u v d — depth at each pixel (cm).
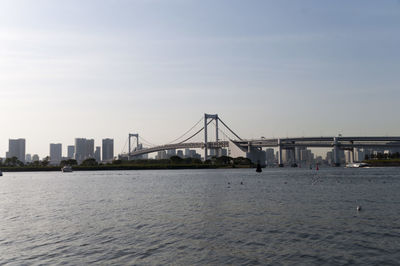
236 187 7800
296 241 2583
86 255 2319
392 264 2061
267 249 2394
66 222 3497
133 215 3844
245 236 2750
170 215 3794
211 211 4050
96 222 3450
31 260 2239
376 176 12506
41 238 2800
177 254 2311
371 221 3294
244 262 2139
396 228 2966
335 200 4988
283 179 11131
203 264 2114
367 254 2250
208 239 2673
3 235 2930
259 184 8756
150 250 2405
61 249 2470
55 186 9356
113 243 2595
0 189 8431
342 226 3078
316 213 3812
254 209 4166
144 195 6222
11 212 4309
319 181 9750
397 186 7594
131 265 2109
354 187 7400
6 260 2248
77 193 6950
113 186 8869
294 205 4488
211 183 9456
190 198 5541
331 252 2306
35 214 4106
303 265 2073
